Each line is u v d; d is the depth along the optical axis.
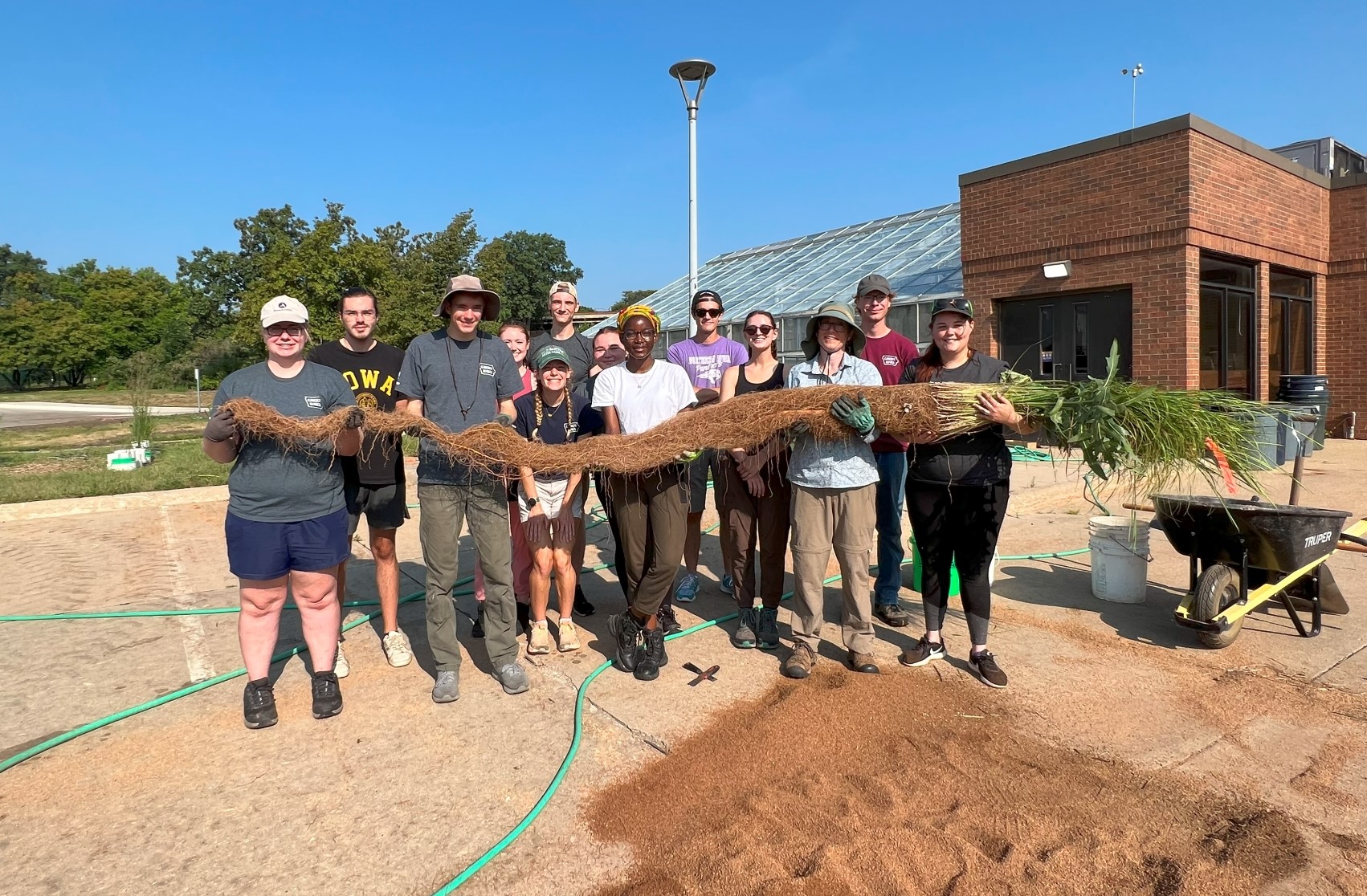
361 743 3.38
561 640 4.38
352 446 3.46
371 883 2.48
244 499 3.37
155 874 2.54
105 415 29.91
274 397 3.44
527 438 4.21
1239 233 11.12
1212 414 3.65
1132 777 2.98
